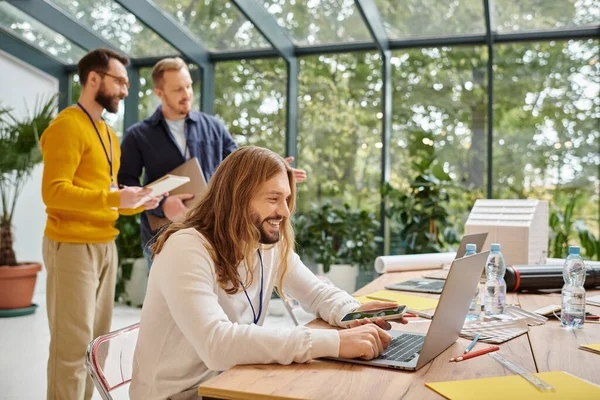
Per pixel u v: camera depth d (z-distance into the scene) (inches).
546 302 83.0
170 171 122.6
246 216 59.7
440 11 207.6
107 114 251.6
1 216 210.2
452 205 228.2
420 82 232.4
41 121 200.4
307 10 211.6
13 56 229.6
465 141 227.5
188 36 228.1
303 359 51.0
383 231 234.5
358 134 239.0
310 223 243.1
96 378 57.1
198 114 131.0
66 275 100.0
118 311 217.8
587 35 210.7
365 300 82.9
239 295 62.6
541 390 44.2
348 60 239.1
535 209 108.5
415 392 44.0
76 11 205.6
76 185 103.8
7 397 123.5
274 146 243.8
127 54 242.4
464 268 53.5
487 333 63.3
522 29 214.7
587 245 200.8
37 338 173.6
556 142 217.2
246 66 245.6
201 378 58.0
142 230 124.9
